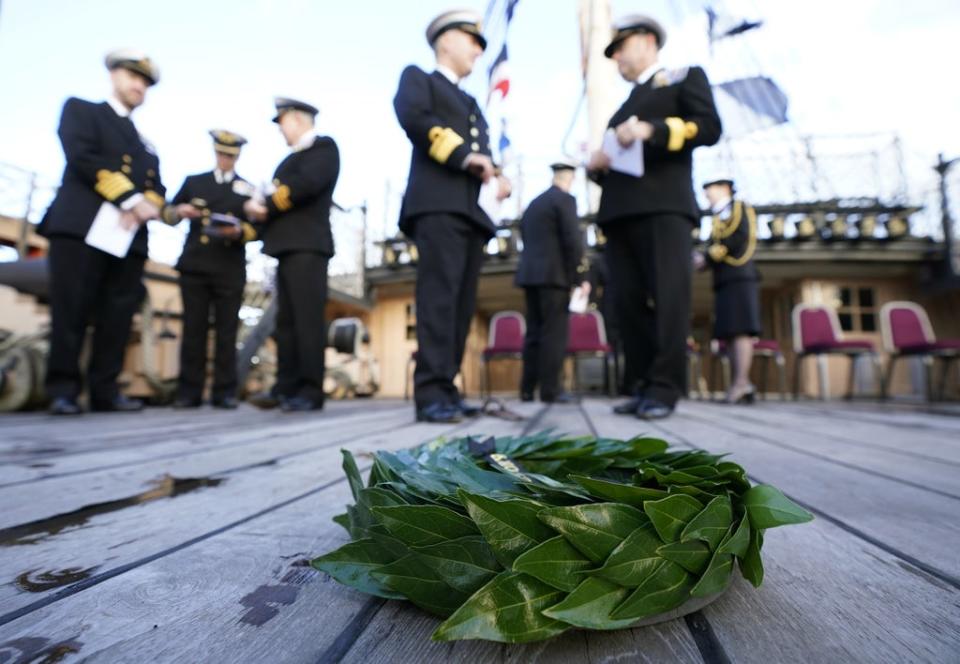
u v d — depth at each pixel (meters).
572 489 0.48
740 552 0.45
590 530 0.41
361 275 8.19
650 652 0.40
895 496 0.94
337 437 1.80
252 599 0.50
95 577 0.56
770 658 0.39
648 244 2.47
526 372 4.31
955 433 1.95
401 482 0.55
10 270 4.46
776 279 8.30
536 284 3.76
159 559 0.61
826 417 2.76
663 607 0.42
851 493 0.96
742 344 4.30
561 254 3.77
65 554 0.63
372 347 8.65
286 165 3.28
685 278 2.44
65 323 3.08
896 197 7.18
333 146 3.28
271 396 3.64
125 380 4.65
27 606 0.49
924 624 0.45
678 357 2.45
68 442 1.72
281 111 3.25
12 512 0.82
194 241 3.87
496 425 2.17
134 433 2.00
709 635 0.43
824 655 0.40
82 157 3.00
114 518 0.79
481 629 0.37
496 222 2.60
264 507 0.86
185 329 3.89
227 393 3.96
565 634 0.42
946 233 7.08
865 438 1.77
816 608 0.48
